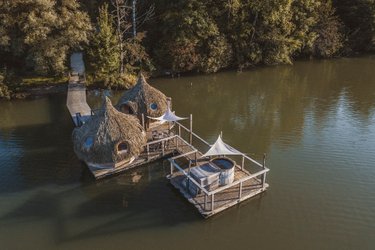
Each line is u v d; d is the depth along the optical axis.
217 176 23.95
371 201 24.39
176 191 25.44
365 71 52.34
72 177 26.98
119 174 27.39
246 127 35.31
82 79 42.91
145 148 29.53
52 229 22.08
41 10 39.44
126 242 21.09
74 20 40.59
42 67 40.31
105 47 41.62
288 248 20.72
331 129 34.53
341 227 22.19
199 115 38.09
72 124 34.75
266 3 48.47
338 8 59.97
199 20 46.25
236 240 21.33
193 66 48.78
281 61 53.69
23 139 32.09
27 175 27.12
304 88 46.00
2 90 39.59
